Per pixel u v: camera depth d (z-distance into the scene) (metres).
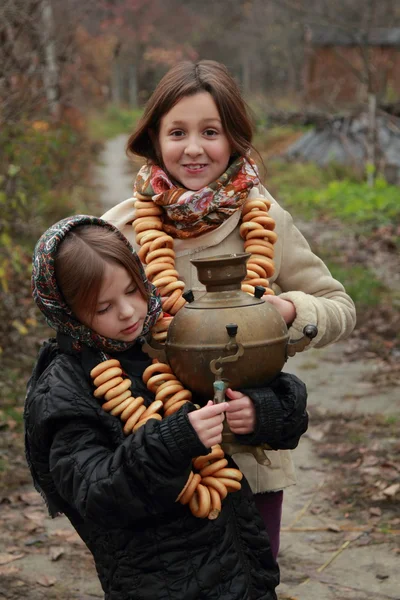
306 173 21.42
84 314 2.33
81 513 2.23
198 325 2.29
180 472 2.19
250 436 2.30
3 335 6.97
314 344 2.72
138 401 2.34
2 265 6.97
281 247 2.93
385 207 15.97
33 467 2.48
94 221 2.39
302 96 27.81
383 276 10.84
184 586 2.29
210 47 47.28
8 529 4.46
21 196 7.66
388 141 21.67
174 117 2.71
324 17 22.47
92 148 23.19
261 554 2.43
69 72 10.61
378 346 7.81
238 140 2.74
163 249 2.72
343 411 6.18
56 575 3.98
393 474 5.00
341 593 3.77
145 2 43.97
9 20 8.64
